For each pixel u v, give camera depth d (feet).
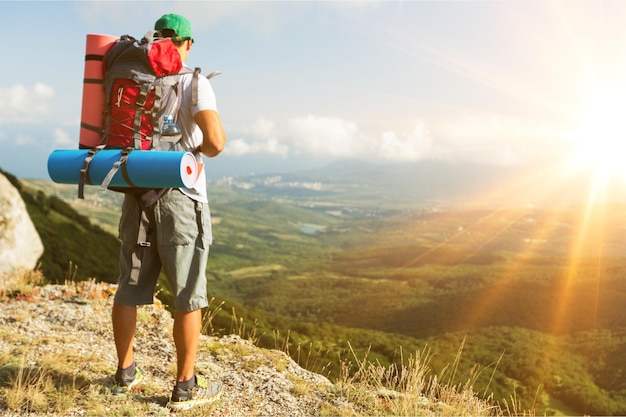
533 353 298.76
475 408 12.14
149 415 9.09
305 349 16.39
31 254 34.22
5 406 8.98
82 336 14.15
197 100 8.46
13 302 17.22
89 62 8.52
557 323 435.53
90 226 208.95
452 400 12.23
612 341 338.13
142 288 9.37
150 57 8.30
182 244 8.82
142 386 10.33
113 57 8.39
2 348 12.33
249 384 11.67
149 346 13.79
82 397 9.62
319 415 10.47
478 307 517.55
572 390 221.46
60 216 191.83
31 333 13.92
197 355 13.44
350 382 12.26
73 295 17.98
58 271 58.80
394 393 11.99
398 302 616.39
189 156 8.09
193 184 8.32
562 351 325.01
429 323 494.18
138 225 8.80
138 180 8.07
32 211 160.56
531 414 12.87
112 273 122.21
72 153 8.46
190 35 9.26
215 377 11.78
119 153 8.14
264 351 14.51
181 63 8.61
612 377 268.21
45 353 12.12
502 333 363.97
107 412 9.05
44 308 16.24
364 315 574.97
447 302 559.38
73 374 10.69
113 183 8.23
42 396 9.40
